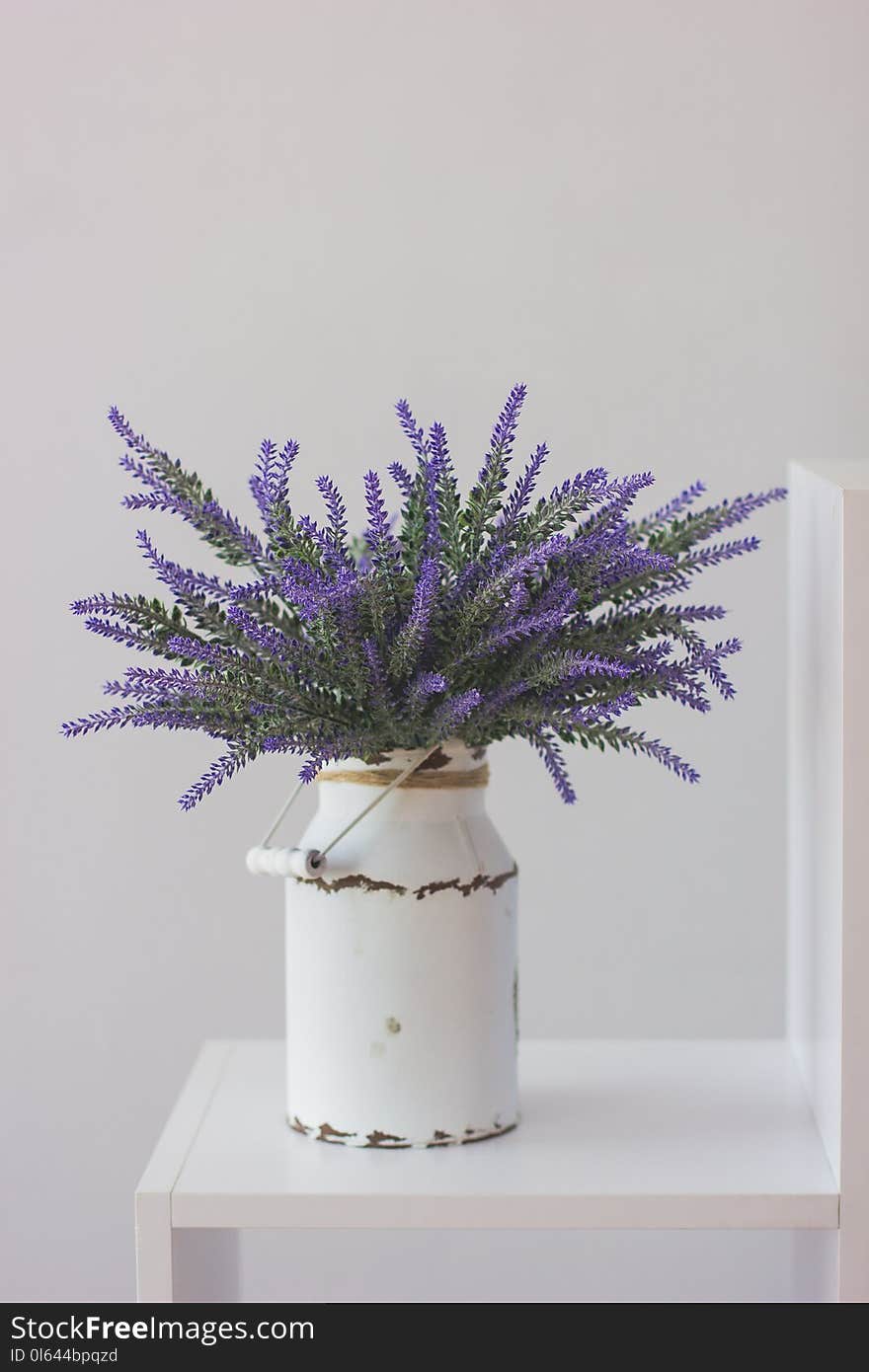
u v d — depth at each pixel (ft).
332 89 6.41
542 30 6.38
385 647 4.77
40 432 6.51
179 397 6.48
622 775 6.56
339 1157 4.90
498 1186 4.76
